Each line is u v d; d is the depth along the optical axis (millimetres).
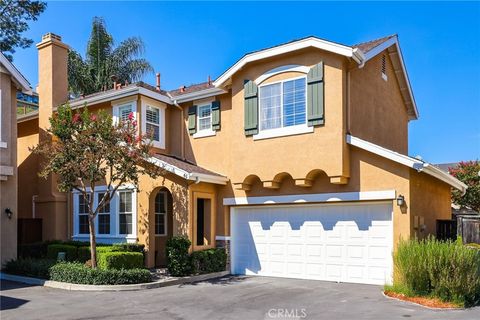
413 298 11367
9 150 16906
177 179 16422
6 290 13383
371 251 14047
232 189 16922
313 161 14461
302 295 12344
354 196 14203
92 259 14625
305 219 15508
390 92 18688
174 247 15148
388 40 17062
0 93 16688
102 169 14703
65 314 10227
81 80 31781
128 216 17891
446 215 17422
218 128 17797
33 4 29438
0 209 16453
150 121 18844
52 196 19703
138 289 13438
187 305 11164
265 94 15797
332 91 14336
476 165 23953
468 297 10961
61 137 14852
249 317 9875
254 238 16594
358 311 10234
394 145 18906
